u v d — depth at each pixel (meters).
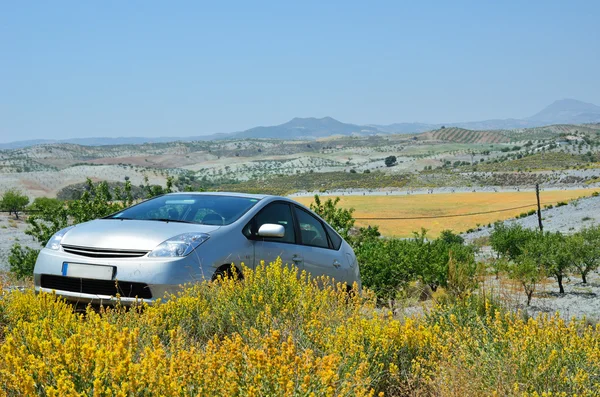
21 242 37.91
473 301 5.64
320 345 3.85
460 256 14.34
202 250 5.62
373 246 13.38
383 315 4.46
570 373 3.57
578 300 15.15
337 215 14.38
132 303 5.08
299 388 2.78
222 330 4.54
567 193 148.12
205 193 7.18
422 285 10.06
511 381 3.46
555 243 19.00
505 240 22.45
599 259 19.03
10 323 4.19
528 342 3.76
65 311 4.41
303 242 7.13
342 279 7.71
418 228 101.12
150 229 5.87
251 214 6.55
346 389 2.94
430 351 4.04
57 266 5.62
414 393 3.61
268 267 5.26
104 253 5.55
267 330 3.97
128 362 2.64
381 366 3.68
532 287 13.75
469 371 3.64
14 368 2.72
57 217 14.53
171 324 4.30
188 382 2.84
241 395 2.78
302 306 4.63
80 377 2.75
